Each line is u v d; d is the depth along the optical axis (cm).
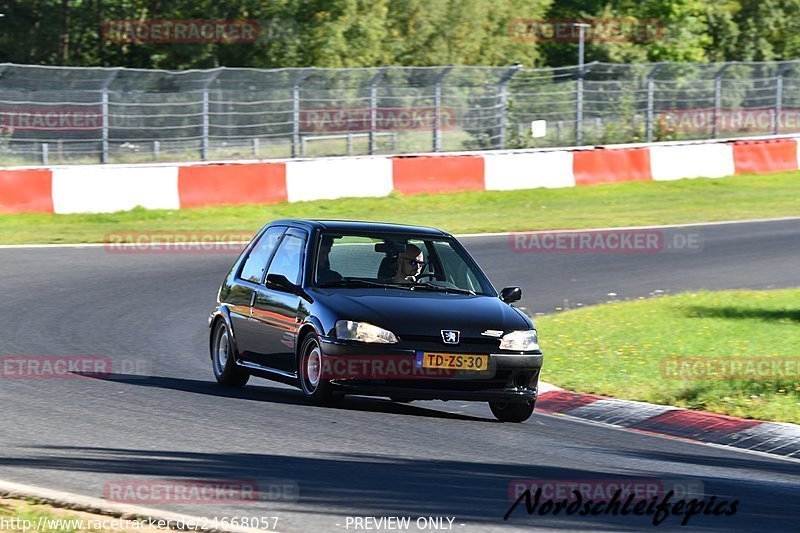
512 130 11106
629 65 11669
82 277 6197
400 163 9731
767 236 8325
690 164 11150
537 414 3566
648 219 8944
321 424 3020
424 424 3150
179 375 4006
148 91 9931
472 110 10888
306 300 3375
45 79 9531
